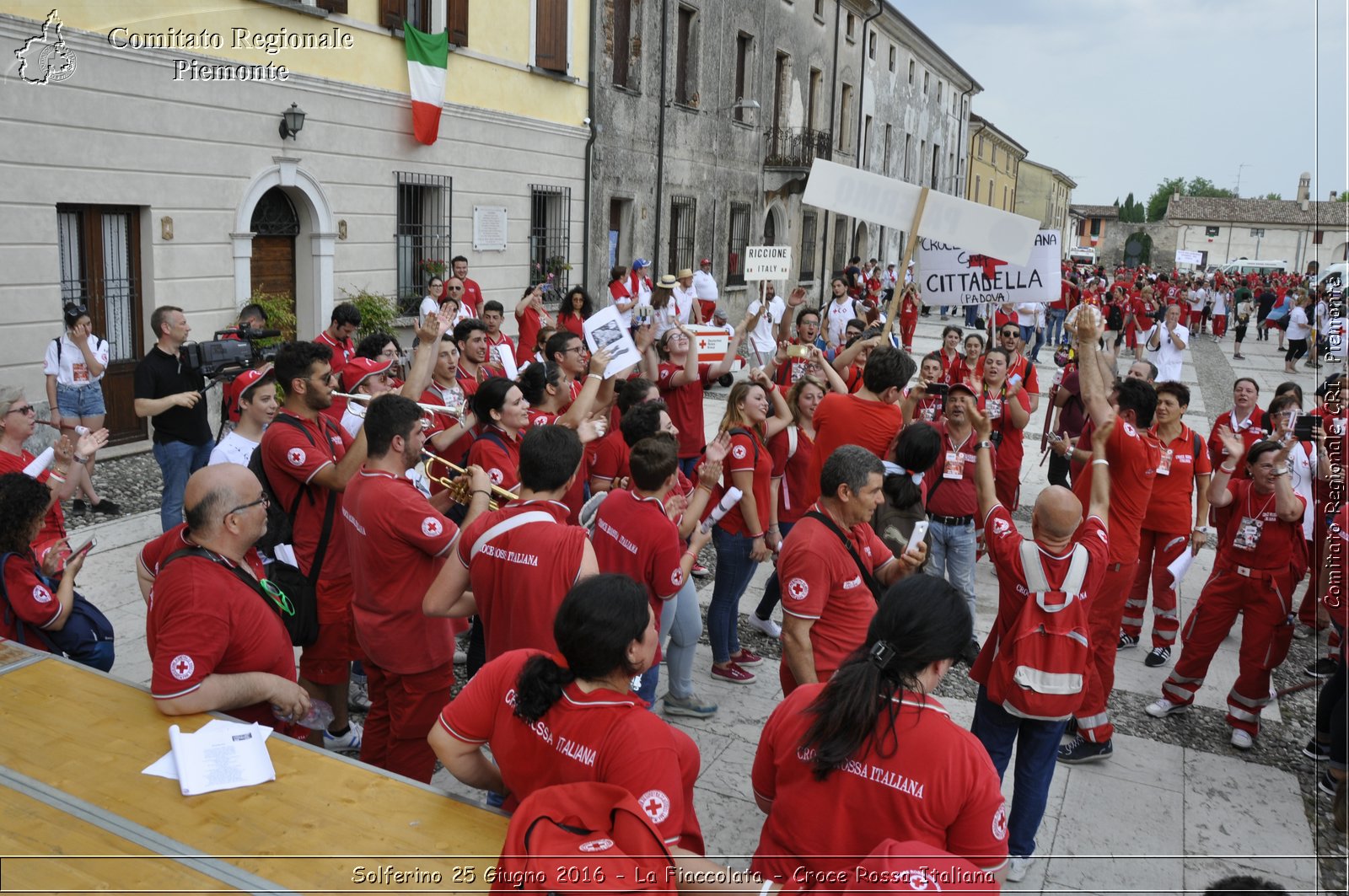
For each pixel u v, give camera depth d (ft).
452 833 7.94
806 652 11.45
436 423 19.06
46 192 28.09
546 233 53.88
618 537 12.68
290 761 8.88
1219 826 14.14
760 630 20.99
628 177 61.00
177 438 22.30
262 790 8.41
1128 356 78.07
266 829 7.87
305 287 38.55
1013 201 126.21
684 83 68.95
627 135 60.29
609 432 21.35
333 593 14.12
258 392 15.96
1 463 15.40
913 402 23.08
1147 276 102.17
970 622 7.34
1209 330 102.47
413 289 43.93
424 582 11.89
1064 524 11.39
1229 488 17.33
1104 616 15.61
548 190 52.49
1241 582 16.39
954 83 101.09
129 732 9.20
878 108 102.53
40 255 28.27
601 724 7.46
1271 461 15.81
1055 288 26.99
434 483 15.72
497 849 7.77
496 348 25.43
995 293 27.61
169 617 9.60
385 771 8.82
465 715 8.18
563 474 10.96
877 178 22.30
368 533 11.70
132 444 32.40
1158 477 19.71
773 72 81.46
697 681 18.33
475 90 45.80
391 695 12.29
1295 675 19.89
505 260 49.44
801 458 20.90
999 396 23.65
